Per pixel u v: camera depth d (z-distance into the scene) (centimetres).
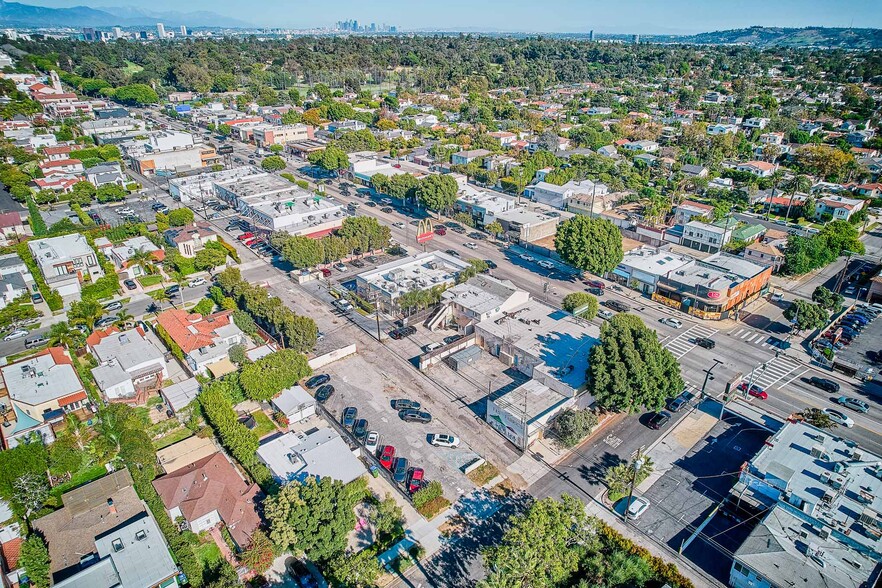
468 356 9731
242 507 6588
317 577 5988
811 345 10144
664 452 7756
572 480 7281
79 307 10975
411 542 6366
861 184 19238
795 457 7000
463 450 7819
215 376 9181
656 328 11025
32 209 16412
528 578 5378
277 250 14175
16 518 6619
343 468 7144
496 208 16525
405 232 16088
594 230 12350
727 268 12219
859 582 5491
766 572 5600
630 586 5653
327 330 10912
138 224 15488
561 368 8744
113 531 6288
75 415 8419
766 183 19488
